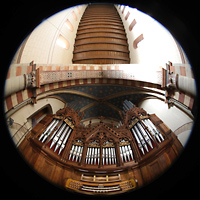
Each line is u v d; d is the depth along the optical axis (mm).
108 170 7617
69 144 8695
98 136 9227
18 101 6871
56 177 7066
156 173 7082
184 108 6832
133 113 10117
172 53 7340
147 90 9516
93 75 10680
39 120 9633
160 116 9742
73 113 10242
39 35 9531
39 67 8234
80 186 6863
